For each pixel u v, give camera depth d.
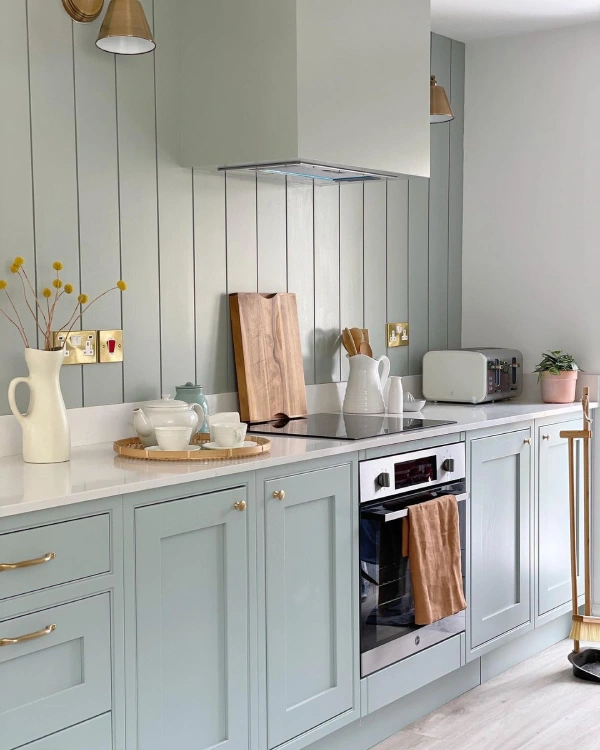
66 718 2.18
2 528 2.03
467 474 3.51
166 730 2.43
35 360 2.57
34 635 2.08
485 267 4.61
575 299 4.38
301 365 3.63
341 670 2.96
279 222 3.60
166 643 2.42
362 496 3.02
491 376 4.16
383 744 3.21
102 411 2.97
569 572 4.19
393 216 4.19
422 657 3.29
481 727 3.34
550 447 4.02
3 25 2.66
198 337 3.29
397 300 4.23
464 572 3.49
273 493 2.69
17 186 2.71
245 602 2.63
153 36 3.10
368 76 3.26
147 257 3.10
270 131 3.02
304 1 2.98
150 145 3.10
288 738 2.78
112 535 2.27
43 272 2.79
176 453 2.62
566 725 3.35
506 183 4.53
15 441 2.72
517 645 3.96
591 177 4.31
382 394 3.85
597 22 4.25
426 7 3.54
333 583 2.93
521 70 4.46
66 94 2.83
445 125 4.50
